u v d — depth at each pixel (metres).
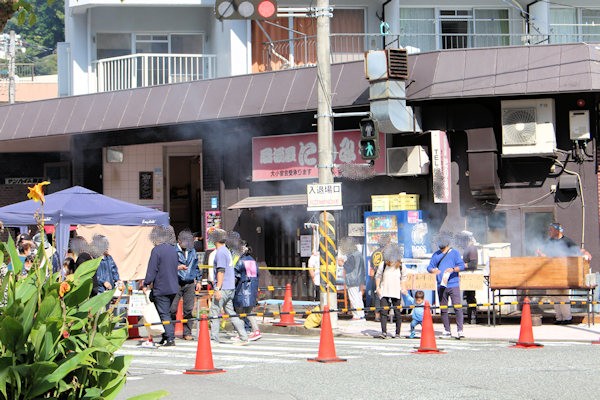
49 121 31.17
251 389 12.95
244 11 20.19
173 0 30.95
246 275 20.48
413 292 23.66
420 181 26.77
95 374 7.34
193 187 33.19
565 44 24.72
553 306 23.75
